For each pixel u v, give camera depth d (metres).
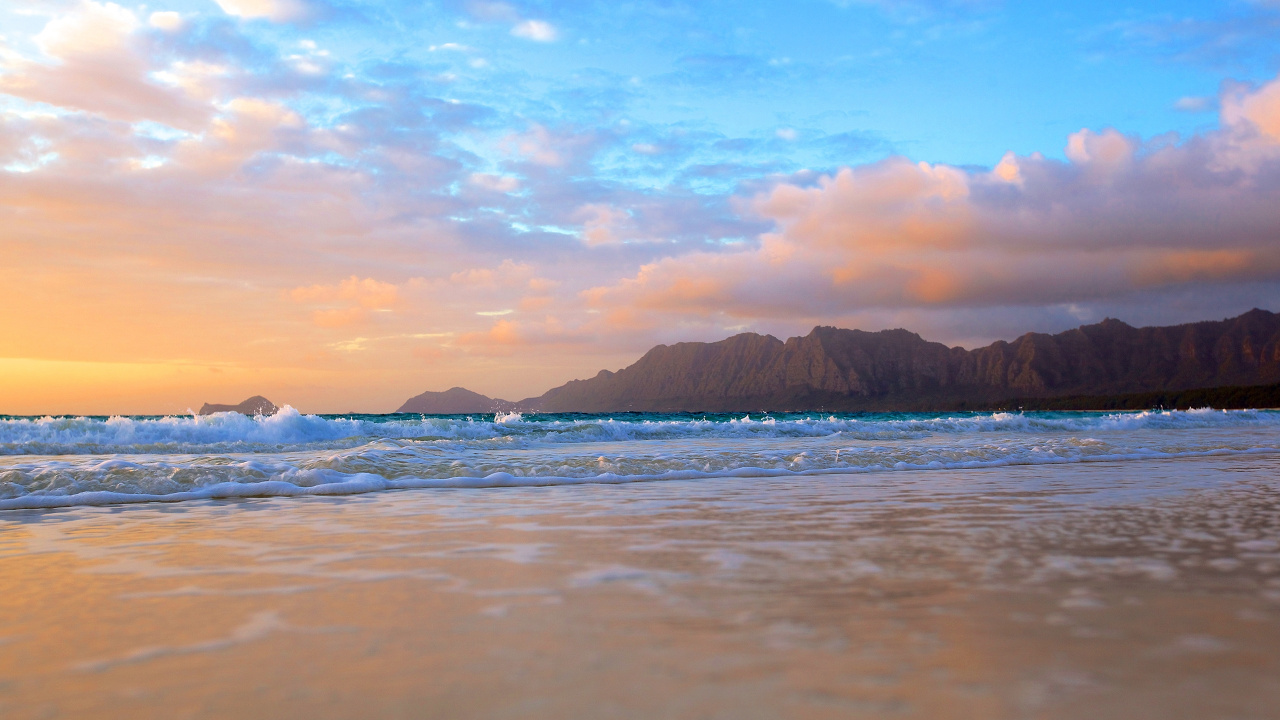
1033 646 2.05
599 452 11.19
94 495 5.73
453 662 1.94
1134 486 6.78
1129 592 2.70
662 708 1.61
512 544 3.82
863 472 8.39
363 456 7.82
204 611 2.49
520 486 6.95
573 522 4.62
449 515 4.96
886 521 4.61
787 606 2.51
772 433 19.44
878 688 1.73
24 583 2.94
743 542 3.86
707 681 1.78
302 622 2.35
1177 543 3.77
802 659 1.95
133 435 13.70
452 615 2.42
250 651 2.05
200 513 5.08
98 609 2.53
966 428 21.59
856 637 2.14
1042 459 9.89
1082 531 4.18
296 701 1.68
